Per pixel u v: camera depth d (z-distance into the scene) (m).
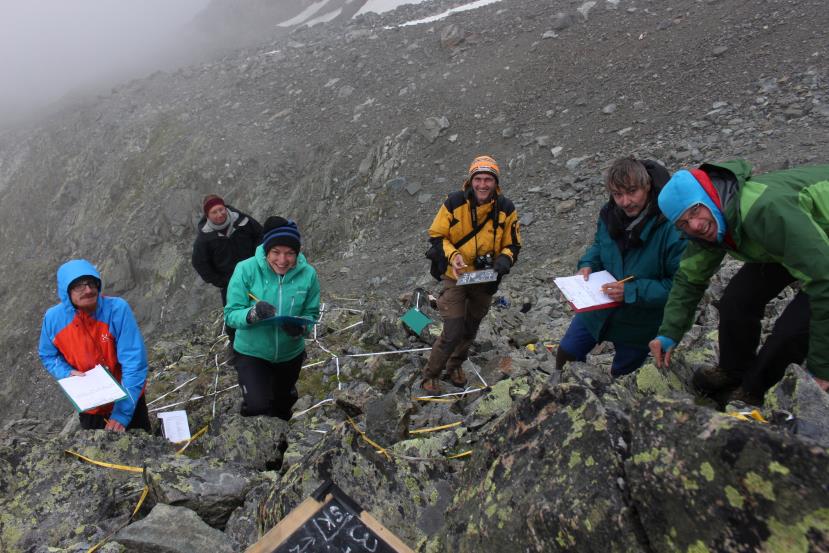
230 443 4.52
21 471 3.68
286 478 3.05
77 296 4.59
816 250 2.48
